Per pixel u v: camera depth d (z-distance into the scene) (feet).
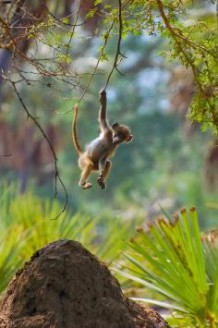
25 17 34.19
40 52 37.93
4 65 61.36
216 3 36.45
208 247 40.19
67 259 28.91
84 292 28.68
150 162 185.57
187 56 33.47
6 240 47.67
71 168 171.42
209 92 33.73
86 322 28.37
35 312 28.63
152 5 32.71
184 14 33.06
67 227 54.60
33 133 140.15
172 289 37.17
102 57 32.65
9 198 64.64
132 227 58.59
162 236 37.93
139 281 37.78
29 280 28.94
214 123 33.88
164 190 175.52
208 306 36.60
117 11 32.48
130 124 185.78
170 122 184.85
